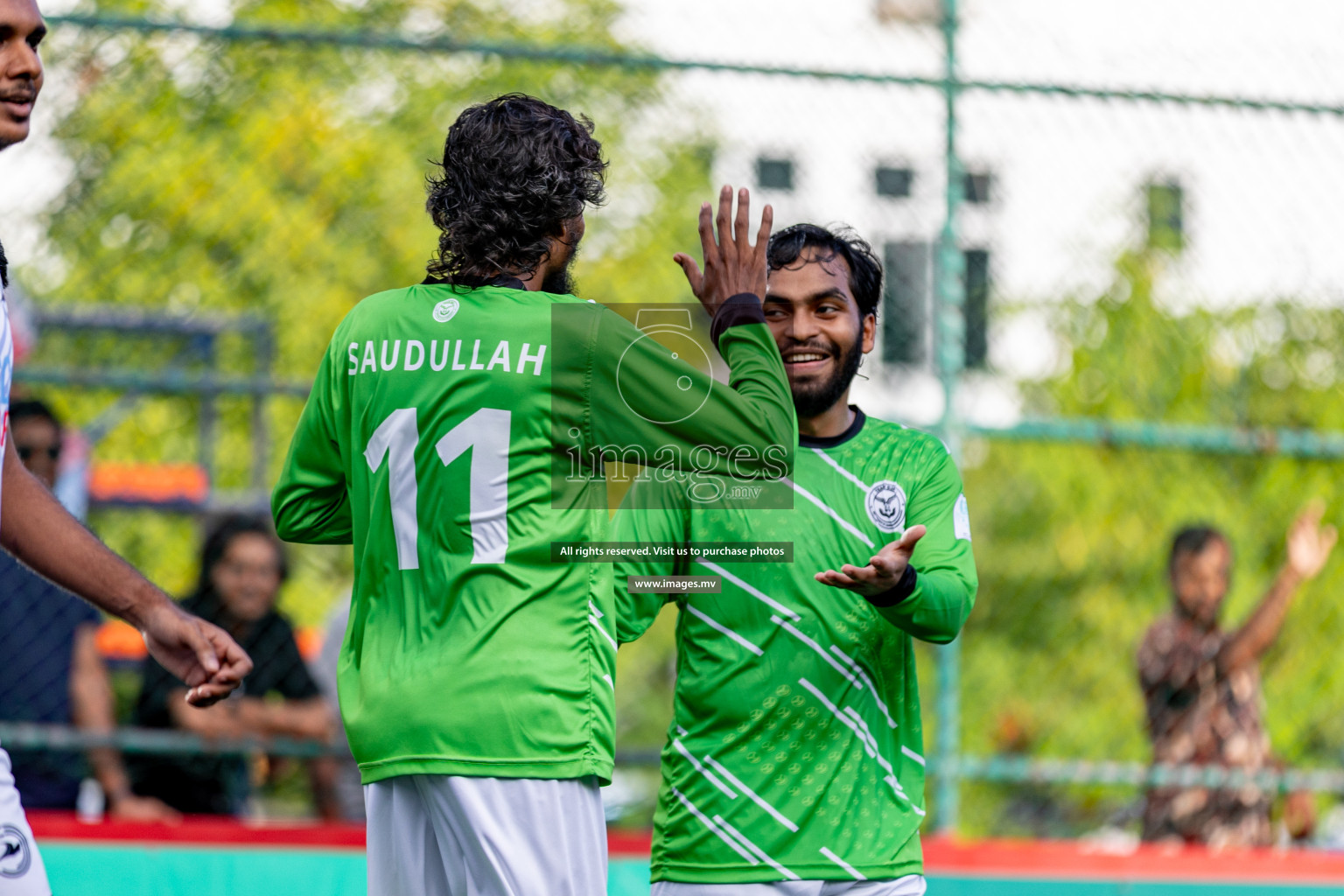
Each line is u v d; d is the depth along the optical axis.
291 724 15.02
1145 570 27.25
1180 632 17.05
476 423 8.02
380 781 8.09
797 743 9.65
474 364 8.09
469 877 7.89
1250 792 16.59
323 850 13.94
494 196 8.37
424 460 8.05
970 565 9.80
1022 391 24.05
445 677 7.81
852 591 8.91
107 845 13.66
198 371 19.06
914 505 10.07
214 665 8.76
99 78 15.50
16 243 17.17
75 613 15.18
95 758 14.89
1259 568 23.84
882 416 15.24
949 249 15.41
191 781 15.48
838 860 9.51
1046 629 27.94
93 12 15.12
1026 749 26.56
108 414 19.61
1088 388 24.17
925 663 24.69
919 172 17.41
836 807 9.59
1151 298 22.73
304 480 8.87
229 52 17.00
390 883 8.16
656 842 10.01
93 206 17.94
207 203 19.62
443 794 7.82
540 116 8.58
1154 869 14.72
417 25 22.42
